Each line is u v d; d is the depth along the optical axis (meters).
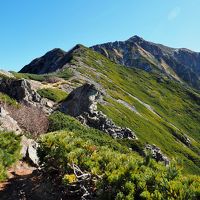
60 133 18.16
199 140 152.50
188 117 173.62
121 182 10.06
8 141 18.22
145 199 8.81
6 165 16.89
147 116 130.38
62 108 68.25
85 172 12.65
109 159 12.73
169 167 9.83
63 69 142.50
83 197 11.31
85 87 69.31
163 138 110.25
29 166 19.48
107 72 168.00
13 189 14.82
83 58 170.12
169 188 8.63
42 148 16.48
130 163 10.84
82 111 67.19
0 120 28.36
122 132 68.12
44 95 86.38
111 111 101.69
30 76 116.44
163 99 184.00
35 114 50.44
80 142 15.63
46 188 13.85
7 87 69.81
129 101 133.25
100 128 65.44
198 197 8.30
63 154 14.15
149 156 11.41
